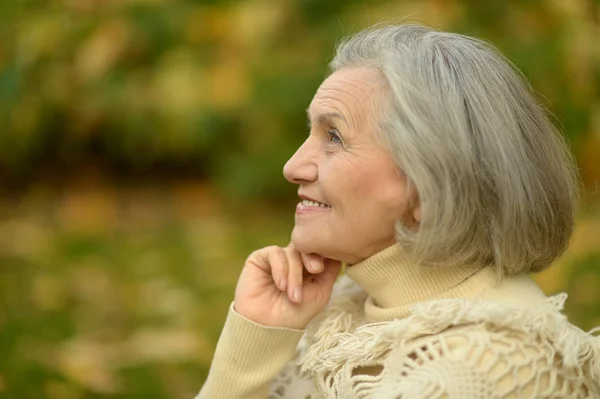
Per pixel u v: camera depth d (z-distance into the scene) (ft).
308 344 7.23
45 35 21.58
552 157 6.45
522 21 19.30
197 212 22.30
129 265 18.39
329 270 7.06
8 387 12.77
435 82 6.06
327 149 6.48
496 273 6.26
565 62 18.66
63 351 14.06
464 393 5.56
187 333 14.80
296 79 19.93
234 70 21.29
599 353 6.12
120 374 13.26
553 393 5.79
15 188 24.44
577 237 15.55
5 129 22.56
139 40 21.81
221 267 18.08
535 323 5.78
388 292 6.52
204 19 21.71
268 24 20.83
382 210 6.21
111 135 23.44
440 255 6.09
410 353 5.96
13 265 18.39
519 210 6.06
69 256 18.97
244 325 6.98
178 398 12.59
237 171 21.42
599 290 15.24
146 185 24.75
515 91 6.40
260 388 7.01
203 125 21.42
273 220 21.36
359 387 6.07
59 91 22.29
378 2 19.02
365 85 6.29
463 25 18.56
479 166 5.99
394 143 6.02
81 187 24.49
